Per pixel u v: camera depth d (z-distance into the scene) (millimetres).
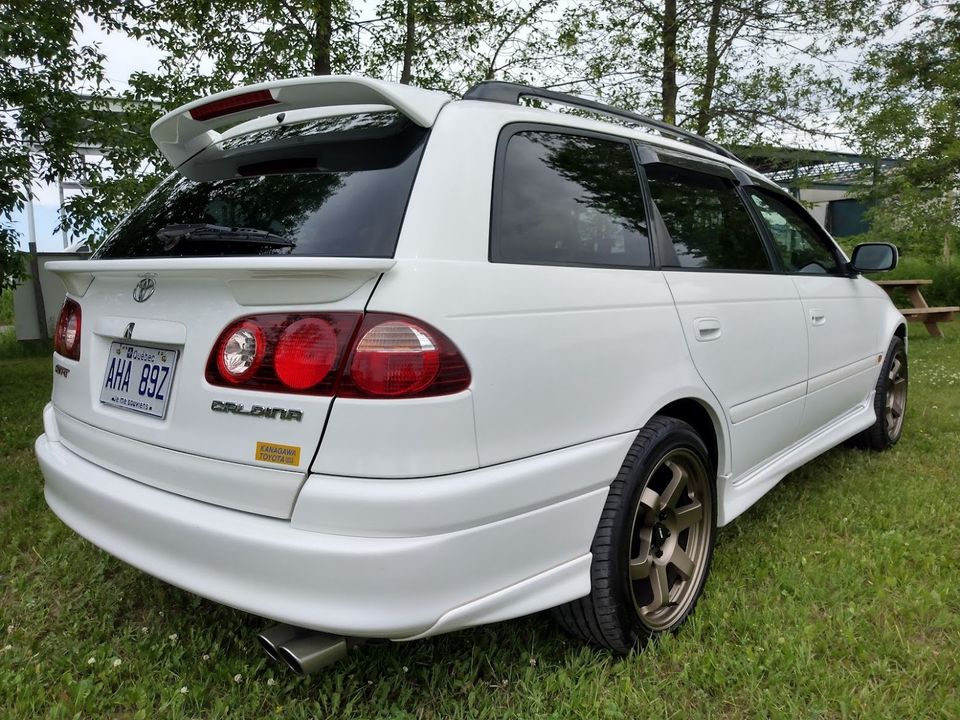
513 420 1751
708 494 2506
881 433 4367
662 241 2488
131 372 2002
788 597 2514
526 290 1842
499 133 2010
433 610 1597
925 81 12828
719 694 2053
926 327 11156
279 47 7492
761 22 9289
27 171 6520
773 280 3080
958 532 3102
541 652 2207
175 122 2318
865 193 14031
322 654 1686
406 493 1544
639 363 2148
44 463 2252
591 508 1990
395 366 1558
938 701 1978
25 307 10352
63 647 2238
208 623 2393
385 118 2049
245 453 1664
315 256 1734
